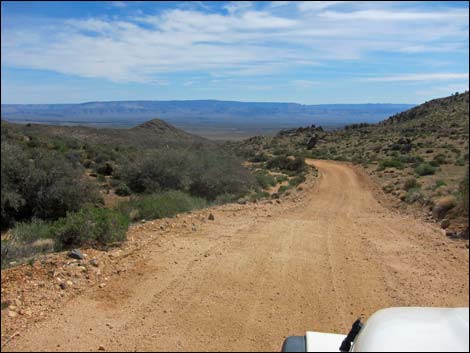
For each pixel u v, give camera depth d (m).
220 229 11.12
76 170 22.06
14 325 5.00
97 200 21.77
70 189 20.16
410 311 2.89
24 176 19.67
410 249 10.02
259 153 91.62
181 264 7.64
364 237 11.39
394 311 2.91
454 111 120.31
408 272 8.03
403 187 29.55
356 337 2.85
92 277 6.70
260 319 5.50
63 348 4.49
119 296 6.02
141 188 26.38
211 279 6.93
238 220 12.84
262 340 4.91
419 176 38.47
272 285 6.84
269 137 138.25
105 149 44.97
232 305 5.91
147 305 5.75
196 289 6.45
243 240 9.91
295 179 39.44
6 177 19.23
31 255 8.58
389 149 78.75
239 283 6.83
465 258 9.20
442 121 111.38
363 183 37.78
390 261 8.83
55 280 6.41
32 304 5.60
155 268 7.32
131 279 6.73
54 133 73.62
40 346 4.52
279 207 17.98
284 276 7.33
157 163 26.09
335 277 7.46
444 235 11.92
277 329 5.23
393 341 2.42
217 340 4.86
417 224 14.13
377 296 6.61
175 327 5.14
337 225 13.27
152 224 11.12
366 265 8.39
